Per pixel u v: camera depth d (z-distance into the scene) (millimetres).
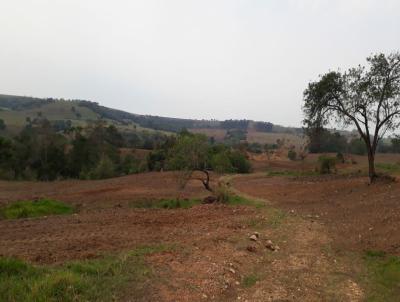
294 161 72438
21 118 115188
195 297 6660
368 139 24141
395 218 13398
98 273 7168
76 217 15242
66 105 143875
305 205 19484
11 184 36844
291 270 8930
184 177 23141
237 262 8867
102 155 53906
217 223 13477
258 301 6980
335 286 8164
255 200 21719
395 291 7965
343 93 23891
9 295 5969
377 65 22953
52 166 55062
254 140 121375
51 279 6359
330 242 11734
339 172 39969
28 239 11188
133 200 21844
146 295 6434
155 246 9750
